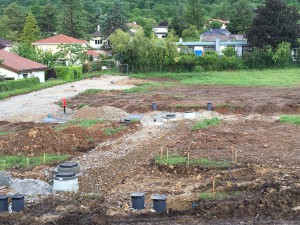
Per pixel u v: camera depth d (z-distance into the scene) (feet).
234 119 96.22
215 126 87.71
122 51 203.92
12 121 97.76
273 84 152.76
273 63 207.92
